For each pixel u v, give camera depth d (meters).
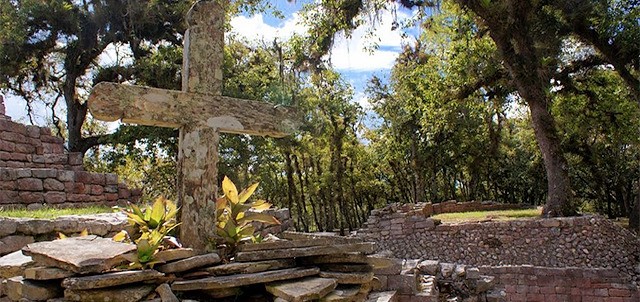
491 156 34.75
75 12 21.61
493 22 18.84
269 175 35.59
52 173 10.19
